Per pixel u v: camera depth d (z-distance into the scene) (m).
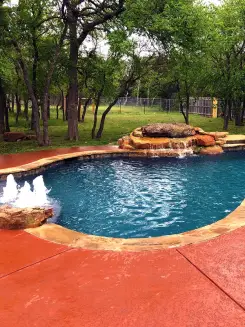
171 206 7.70
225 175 10.51
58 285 3.81
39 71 19.02
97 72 18.31
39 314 3.28
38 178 9.95
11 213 5.64
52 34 17.81
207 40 15.97
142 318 3.18
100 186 9.34
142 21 14.62
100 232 6.31
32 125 24.91
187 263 4.23
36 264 4.33
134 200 8.13
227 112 22.05
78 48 17.56
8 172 9.79
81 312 3.30
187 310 3.29
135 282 3.83
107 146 14.91
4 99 22.42
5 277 4.02
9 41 14.85
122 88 19.66
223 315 3.20
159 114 36.72
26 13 15.57
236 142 15.02
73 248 4.79
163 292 3.61
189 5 15.15
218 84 20.31
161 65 18.81
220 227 5.44
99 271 4.10
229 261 4.25
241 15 18.89
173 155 13.49
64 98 34.75
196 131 15.19
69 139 18.28
